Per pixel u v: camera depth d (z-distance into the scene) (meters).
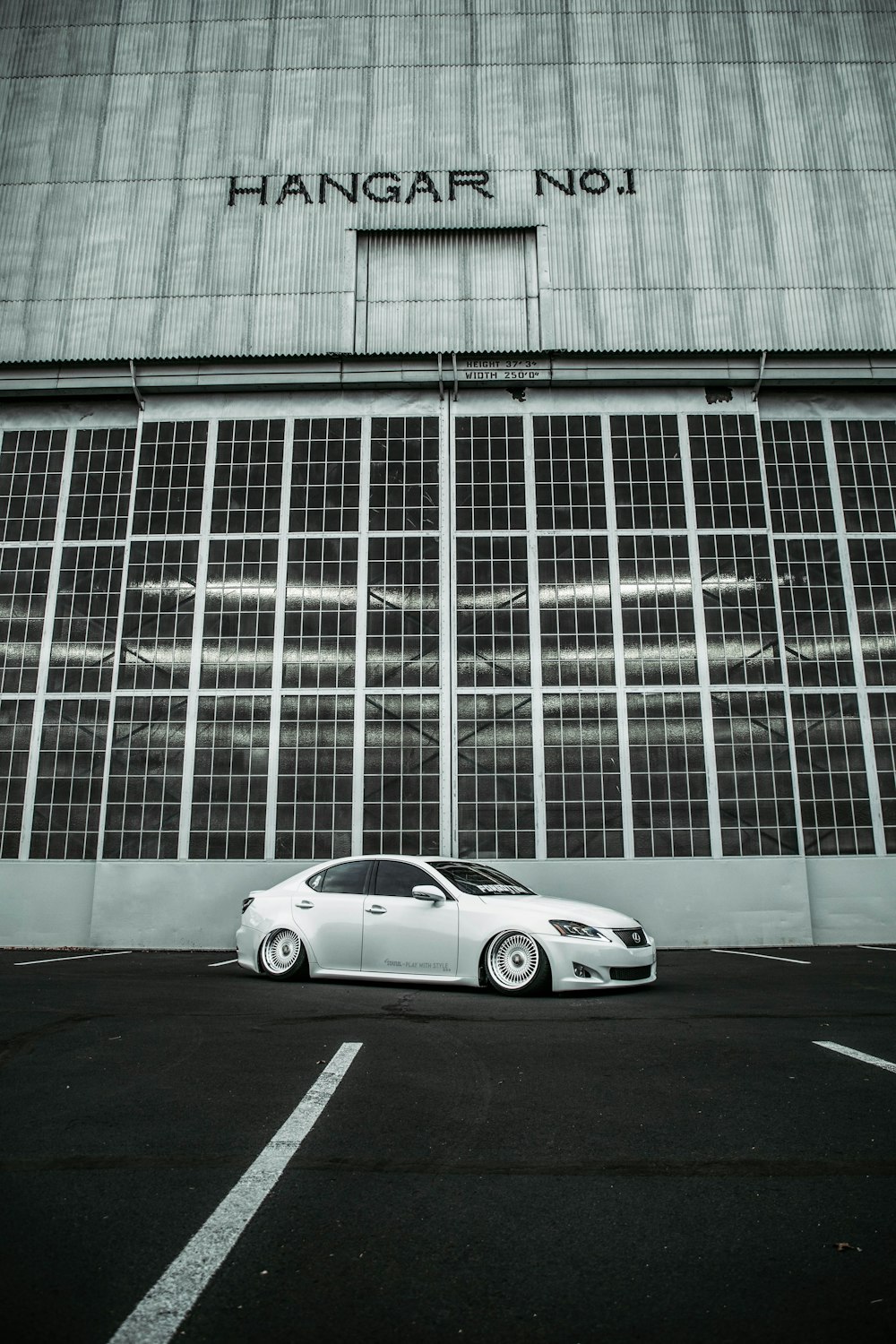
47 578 15.02
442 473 14.98
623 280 15.91
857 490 15.37
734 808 13.51
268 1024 5.93
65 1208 2.81
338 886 8.16
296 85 16.91
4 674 14.64
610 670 14.04
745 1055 4.97
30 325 15.88
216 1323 2.11
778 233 16.19
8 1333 2.04
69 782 14.15
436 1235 2.62
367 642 14.22
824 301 15.87
